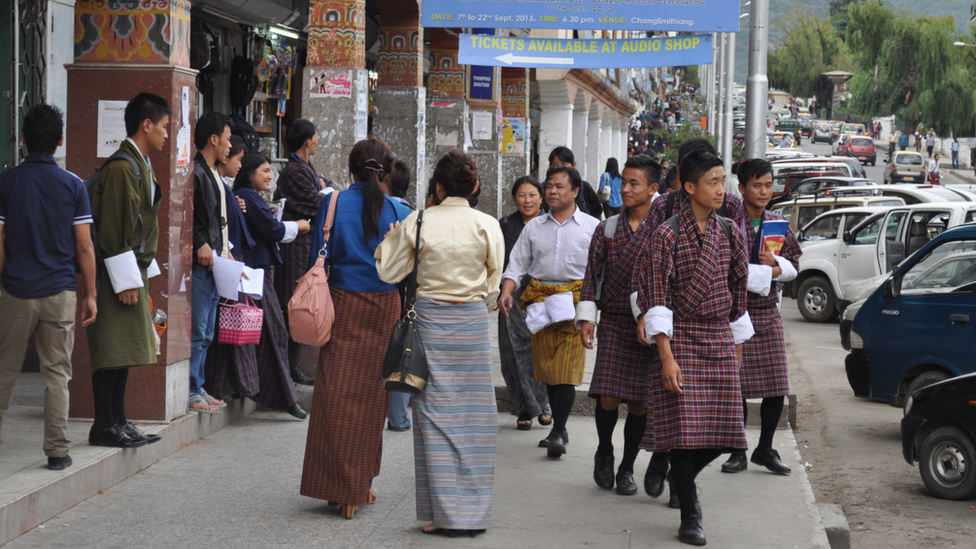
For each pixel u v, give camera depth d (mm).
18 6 7801
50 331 5047
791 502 5809
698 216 4953
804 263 17344
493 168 16859
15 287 4957
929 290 8852
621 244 5719
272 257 7289
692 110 57875
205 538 4836
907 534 6430
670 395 4930
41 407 6586
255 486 5715
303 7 15016
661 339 4863
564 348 6523
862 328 9266
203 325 6695
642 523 5344
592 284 5859
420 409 4988
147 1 6160
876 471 8031
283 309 7855
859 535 6426
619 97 32250
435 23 10750
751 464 6746
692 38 10742
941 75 64875
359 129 10047
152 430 6133
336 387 5199
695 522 5000
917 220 16000
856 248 16688
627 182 5711
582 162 27156
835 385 11914
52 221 4984
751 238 5984
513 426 7699
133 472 5789
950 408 7082
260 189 7418
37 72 7992
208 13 12984
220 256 6734
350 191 5379
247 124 12062
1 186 5004
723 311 4938
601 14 10648
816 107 124250
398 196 6520
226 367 7012
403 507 5461
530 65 10891
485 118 16781
